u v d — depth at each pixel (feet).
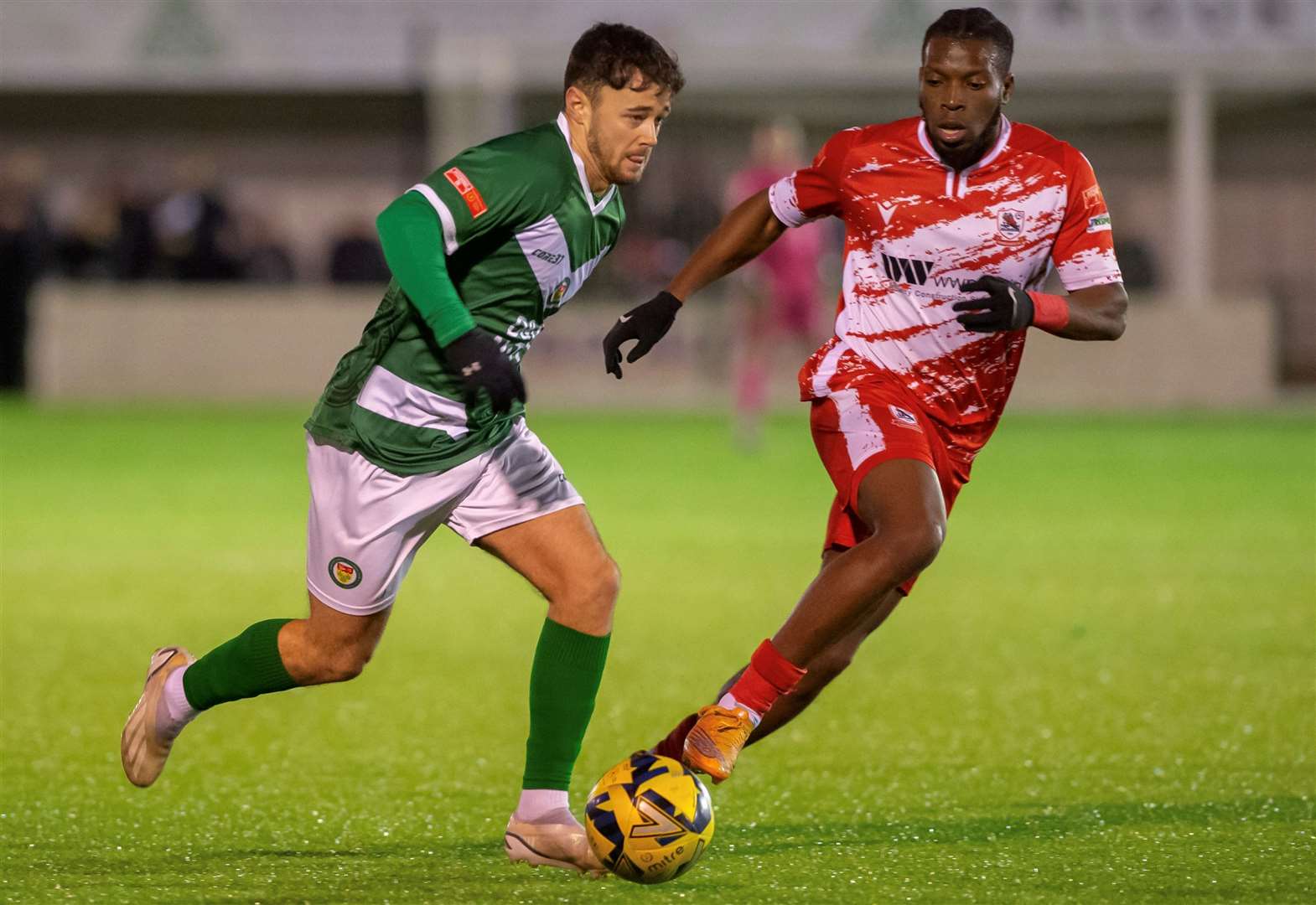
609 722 68.64
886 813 53.93
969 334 52.70
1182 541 123.24
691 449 193.57
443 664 81.00
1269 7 255.50
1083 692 73.72
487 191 45.85
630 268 282.15
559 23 256.32
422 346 47.11
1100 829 51.39
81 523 132.46
